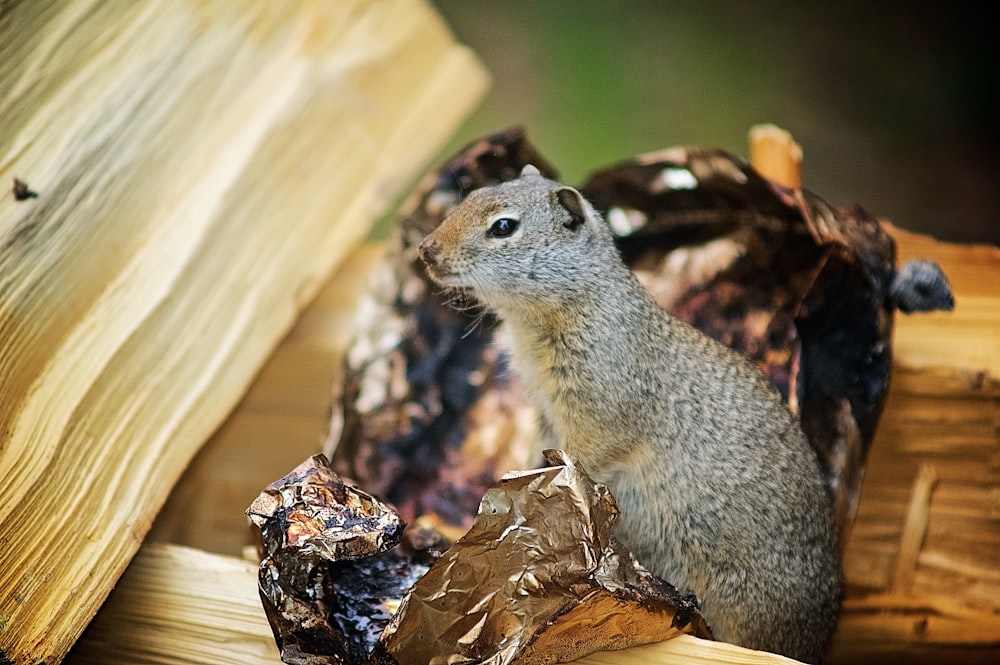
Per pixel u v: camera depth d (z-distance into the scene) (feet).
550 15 52.65
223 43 30.27
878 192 47.16
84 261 22.91
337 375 27.22
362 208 32.19
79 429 20.59
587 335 21.54
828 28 51.08
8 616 17.63
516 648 15.96
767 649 21.13
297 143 30.99
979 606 25.88
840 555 22.75
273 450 29.09
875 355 23.40
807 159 48.75
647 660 17.54
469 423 27.53
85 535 19.56
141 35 27.68
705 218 27.22
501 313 22.47
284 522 16.39
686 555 21.24
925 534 26.18
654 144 49.67
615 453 21.80
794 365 23.85
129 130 25.88
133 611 20.06
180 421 23.18
